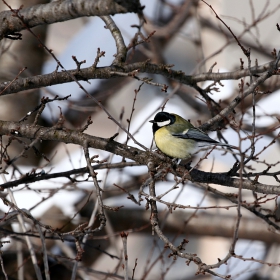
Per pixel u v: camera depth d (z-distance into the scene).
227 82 16.81
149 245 18.22
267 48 16.83
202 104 15.28
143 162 7.79
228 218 13.85
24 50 13.91
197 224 13.75
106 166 8.72
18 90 8.01
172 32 15.02
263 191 7.80
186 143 9.66
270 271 14.70
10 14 7.59
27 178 8.31
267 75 8.22
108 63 15.75
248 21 18.45
